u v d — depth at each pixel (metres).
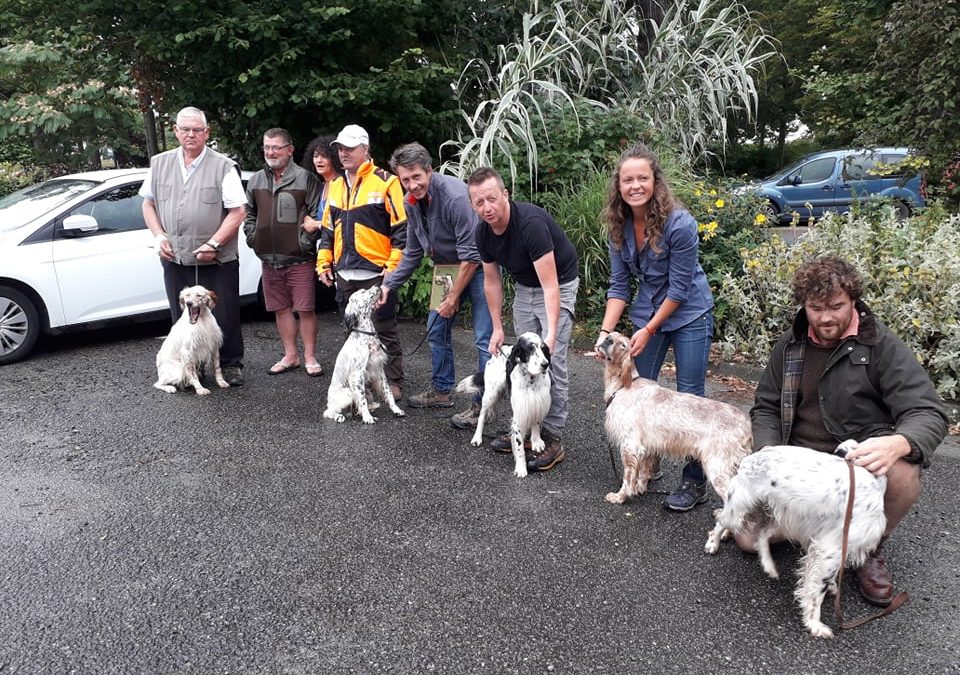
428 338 5.18
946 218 6.77
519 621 2.76
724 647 2.61
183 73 8.50
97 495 3.83
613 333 3.75
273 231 5.74
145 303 6.89
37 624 2.71
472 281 4.68
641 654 2.57
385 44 8.97
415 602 2.88
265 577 3.05
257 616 2.78
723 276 6.36
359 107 8.23
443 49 9.73
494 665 2.51
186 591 2.94
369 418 5.00
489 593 2.94
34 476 4.06
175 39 7.57
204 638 2.64
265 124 8.39
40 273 6.31
